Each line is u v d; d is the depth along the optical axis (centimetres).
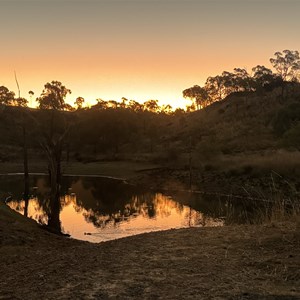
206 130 10288
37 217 2559
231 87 15400
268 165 4231
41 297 443
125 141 10069
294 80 14138
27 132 6725
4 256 841
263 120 9644
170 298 421
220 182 4425
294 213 810
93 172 7019
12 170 7544
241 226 817
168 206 3238
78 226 2288
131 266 552
